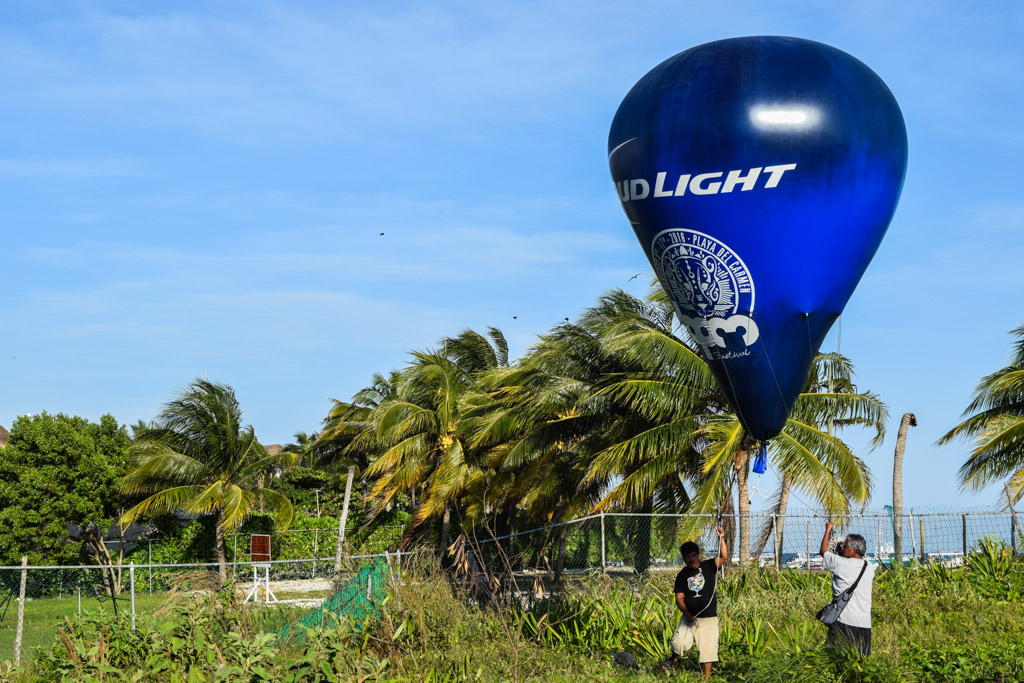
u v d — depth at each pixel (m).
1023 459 23.42
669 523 19.62
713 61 10.41
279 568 34.25
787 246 10.22
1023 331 23.97
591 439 23.23
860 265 10.57
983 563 17.86
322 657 9.83
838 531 20.09
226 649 10.48
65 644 11.20
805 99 10.06
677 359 20.11
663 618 12.89
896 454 23.95
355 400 50.06
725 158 10.16
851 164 10.08
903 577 17.20
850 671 10.22
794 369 10.68
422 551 14.19
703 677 10.85
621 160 10.95
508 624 12.07
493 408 28.62
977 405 24.67
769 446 20.38
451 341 41.09
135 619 12.19
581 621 12.87
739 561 18.86
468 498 30.22
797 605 14.94
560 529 19.53
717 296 10.60
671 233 10.64
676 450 20.81
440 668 11.21
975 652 11.18
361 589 13.02
